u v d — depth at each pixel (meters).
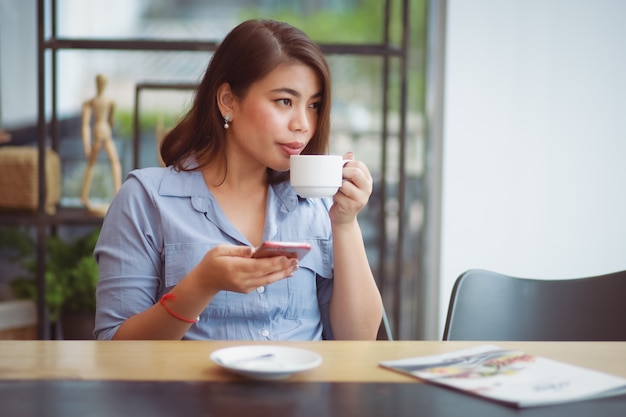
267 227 1.55
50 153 2.94
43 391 0.94
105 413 0.86
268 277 1.22
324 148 1.55
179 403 0.90
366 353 1.15
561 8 3.01
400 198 2.71
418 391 0.96
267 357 1.08
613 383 1.00
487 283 1.55
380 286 2.87
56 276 2.82
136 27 3.49
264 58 1.46
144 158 3.17
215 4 3.50
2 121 3.40
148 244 1.50
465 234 3.04
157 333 1.33
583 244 3.06
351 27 3.42
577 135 3.04
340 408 0.89
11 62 3.39
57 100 3.16
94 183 3.17
